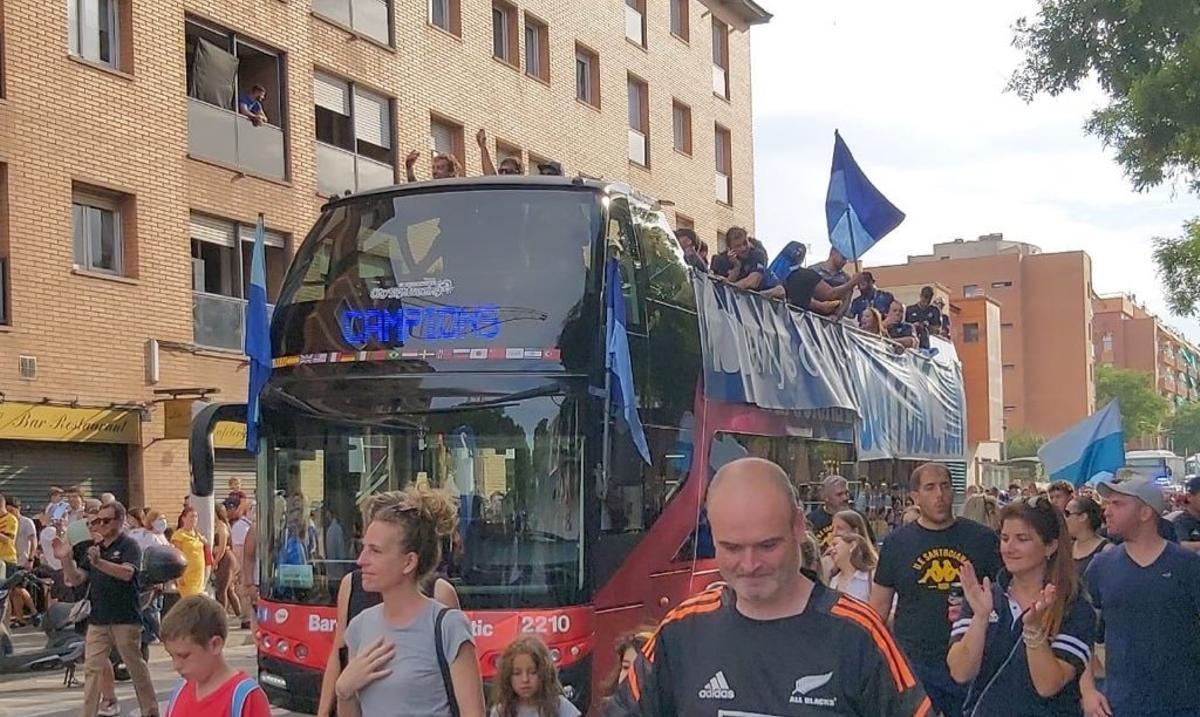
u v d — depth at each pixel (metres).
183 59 21.55
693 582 9.59
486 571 8.15
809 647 2.94
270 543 8.84
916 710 2.88
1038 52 11.84
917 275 104.19
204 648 4.59
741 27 41.59
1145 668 5.96
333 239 9.29
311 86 24.39
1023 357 100.69
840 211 16.05
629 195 9.43
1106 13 11.45
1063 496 11.39
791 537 2.97
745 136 41.56
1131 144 12.41
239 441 22.30
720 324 10.62
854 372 14.80
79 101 19.55
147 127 20.75
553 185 8.97
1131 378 106.69
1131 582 6.00
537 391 8.34
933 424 19.06
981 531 6.57
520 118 30.27
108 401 19.77
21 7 18.69
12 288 18.28
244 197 22.70
